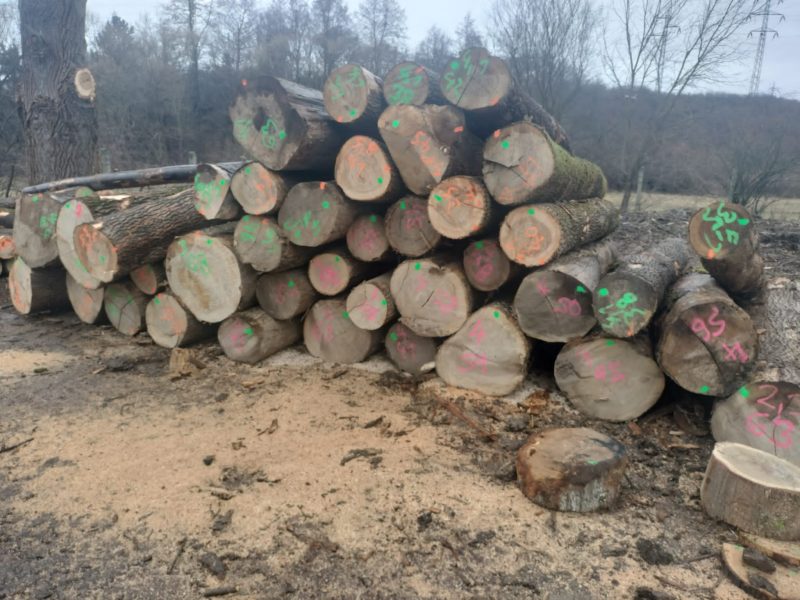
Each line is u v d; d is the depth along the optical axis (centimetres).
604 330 349
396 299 411
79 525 268
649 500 292
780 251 712
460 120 377
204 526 268
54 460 321
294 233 412
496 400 390
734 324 319
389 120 374
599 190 544
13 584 233
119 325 523
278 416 374
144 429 357
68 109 781
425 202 388
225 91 2730
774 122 1669
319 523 270
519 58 1705
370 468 314
